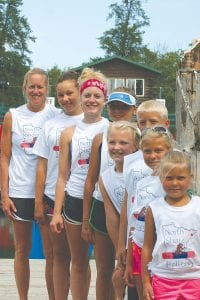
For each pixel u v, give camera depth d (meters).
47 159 5.52
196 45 29.02
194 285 4.05
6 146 5.74
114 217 4.89
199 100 16.44
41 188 5.52
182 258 4.04
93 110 5.21
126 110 5.13
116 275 4.77
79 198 5.25
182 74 16.64
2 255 10.38
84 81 5.23
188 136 15.39
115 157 4.84
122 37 74.81
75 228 5.26
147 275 4.18
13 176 5.69
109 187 4.90
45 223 5.59
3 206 5.73
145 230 4.19
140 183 4.41
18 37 70.88
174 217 4.07
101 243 5.16
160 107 4.76
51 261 5.77
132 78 51.69
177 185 4.04
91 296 6.46
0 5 70.94
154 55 79.44
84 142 5.22
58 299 5.50
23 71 69.94
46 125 5.53
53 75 74.44
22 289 5.79
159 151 4.36
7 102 65.75
